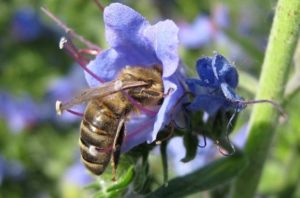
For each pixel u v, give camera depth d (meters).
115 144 0.10
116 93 0.10
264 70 0.11
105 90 0.10
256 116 0.11
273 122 0.11
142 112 0.10
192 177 0.10
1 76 0.23
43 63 0.23
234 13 0.18
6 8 0.24
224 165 0.10
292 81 0.11
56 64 0.23
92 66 0.10
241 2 0.18
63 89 0.22
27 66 0.23
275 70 0.11
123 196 0.10
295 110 0.15
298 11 0.10
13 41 0.24
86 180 0.18
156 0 0.19
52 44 0.23
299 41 0.11
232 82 0.10
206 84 0.10
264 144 0.11
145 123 0.10
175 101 0.10
